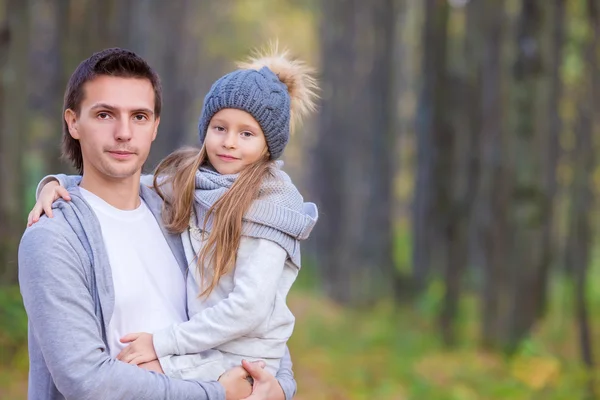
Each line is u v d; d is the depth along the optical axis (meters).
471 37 14.92
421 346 13.86
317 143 26.47
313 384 11.17
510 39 13.01
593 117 13.09
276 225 3.30
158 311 3.22
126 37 14.49
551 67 13.06
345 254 20.64
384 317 17.66
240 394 3.20
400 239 28.72
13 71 10.09
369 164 20.80
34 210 3.03
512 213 12.78
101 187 3.18
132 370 2.93
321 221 23.89
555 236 17.44
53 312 2.86
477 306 15.64
